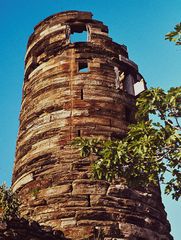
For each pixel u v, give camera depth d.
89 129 16.61
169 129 10.39
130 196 15.16
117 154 10.80
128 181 11.89
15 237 10.28
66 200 14.56
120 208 14.62
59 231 11.71
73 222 13.95
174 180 11.44
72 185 14.93
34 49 20.97
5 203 10.94
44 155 16.28
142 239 14.38
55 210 14.42
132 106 18.61
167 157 10.76
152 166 10.95
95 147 11.77
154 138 10.54
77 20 20.84
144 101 11.21
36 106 18.25
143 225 14.74
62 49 19.69
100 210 14.30
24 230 10.62
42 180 15.55
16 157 18.23
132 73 20.48
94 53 19.47
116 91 18.41
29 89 19.66
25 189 15.97
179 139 10.07
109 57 19.70
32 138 17.30
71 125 16.73
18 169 17.28
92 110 17.25
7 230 10.25
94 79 18.36
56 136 16.59
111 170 11.52
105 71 18.92
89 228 13.76
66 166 15.53
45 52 20.16
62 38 20.08
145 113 11.56
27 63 21.20
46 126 17.12
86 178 15.10
